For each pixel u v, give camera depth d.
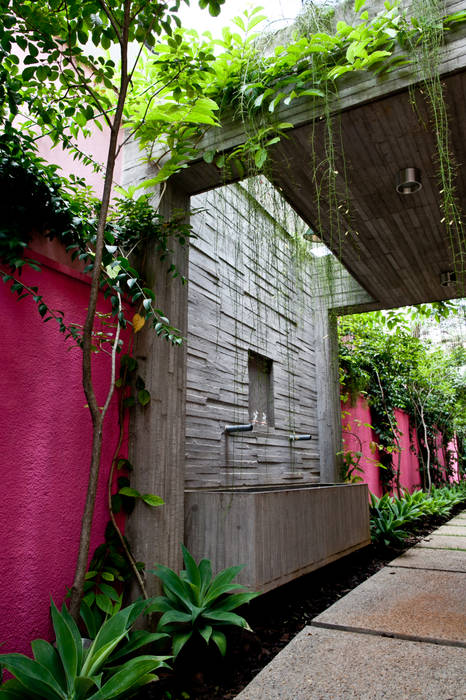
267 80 2.49
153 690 1.80
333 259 4.57
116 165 3.14
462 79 2.17
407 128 2.52
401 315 5.91
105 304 2.44
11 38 1.95
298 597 3.07
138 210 2.58
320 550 3.10
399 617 2.46
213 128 2.64
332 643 2.16
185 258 2.87
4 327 1.87
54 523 1.99
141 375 2.48
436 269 4.24
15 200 1.96
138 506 2.36
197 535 2.60
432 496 7.69
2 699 1.34
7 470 1.82
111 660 1.70
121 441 2.37
